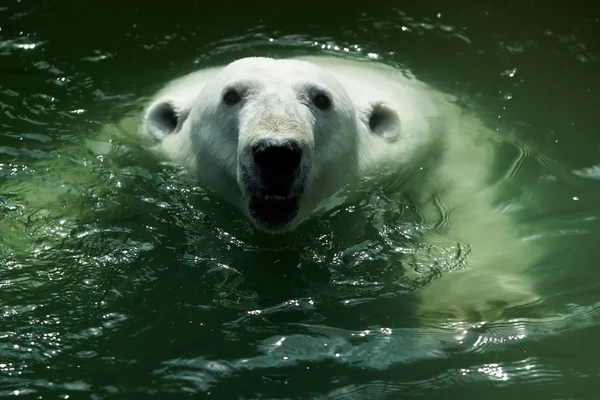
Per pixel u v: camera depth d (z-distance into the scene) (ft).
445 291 31.04
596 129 42.42
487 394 25.88
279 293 30.63
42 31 49.62
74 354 27.20
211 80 35.91
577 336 28.63
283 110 31.19
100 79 45.42
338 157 34.09
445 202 35.63
